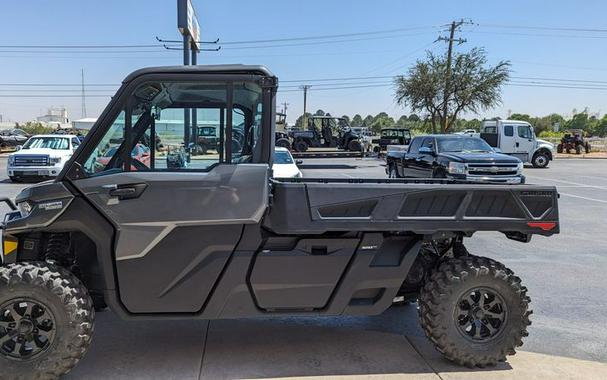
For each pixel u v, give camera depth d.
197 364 4.09
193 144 3.83
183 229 3.75
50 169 18.23
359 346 4.50
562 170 27.48
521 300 4.10
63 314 3.57
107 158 3.74
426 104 45.12
